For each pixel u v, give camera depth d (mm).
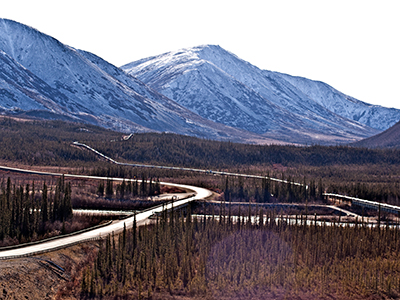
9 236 179875
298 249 186625
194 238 192375
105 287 148250
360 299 157375
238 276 165125
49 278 143875
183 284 157500
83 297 141875
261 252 185375
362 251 194125
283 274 166625
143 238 178625
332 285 165125
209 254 177875
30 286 136250
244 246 184500
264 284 162000
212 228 194375
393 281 167500
